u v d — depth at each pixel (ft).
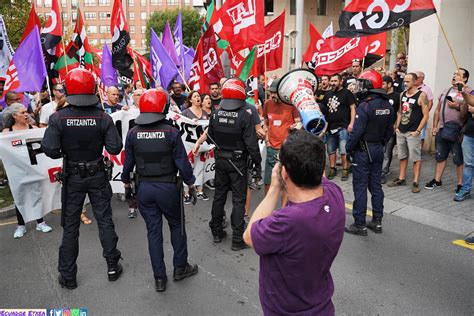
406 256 14.30
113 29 22.59
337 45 26.50
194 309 11.41
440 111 21.06
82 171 12.19
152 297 12.08
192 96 21.22
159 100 11.98
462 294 11.89
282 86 10.12
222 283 12.82
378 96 15.48
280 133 18.08
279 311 6.25
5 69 24.58
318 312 6.21
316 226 5.77
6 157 16.11
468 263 13.76
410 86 20.89
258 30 21.91
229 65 29.32
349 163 25.70
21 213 16.52
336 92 23.47
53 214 19.44
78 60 24.35
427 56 29.01
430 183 21.70
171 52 26.45
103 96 24.71
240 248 15.24
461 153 19.99
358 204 16.02
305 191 6.08
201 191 21.47
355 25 17.83
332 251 6.02
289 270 5.97
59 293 12.37
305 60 30.27
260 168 15.11
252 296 12.05
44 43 21.62
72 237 12.42
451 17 28.19
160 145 11.82
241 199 15.05
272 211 6.40
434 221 17.39
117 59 22.82
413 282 12.57
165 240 16.21
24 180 16.44
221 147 14.98
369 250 14.79
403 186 22.17
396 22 16.96
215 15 25.70
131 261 14.40
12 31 60.34
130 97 28.76
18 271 13.82
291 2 82.89
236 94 14.48
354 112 23.11
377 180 16.20
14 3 60.23
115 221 18.33
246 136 14.42
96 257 14.75
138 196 12.23
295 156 5.88
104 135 12.45
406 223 17.28
